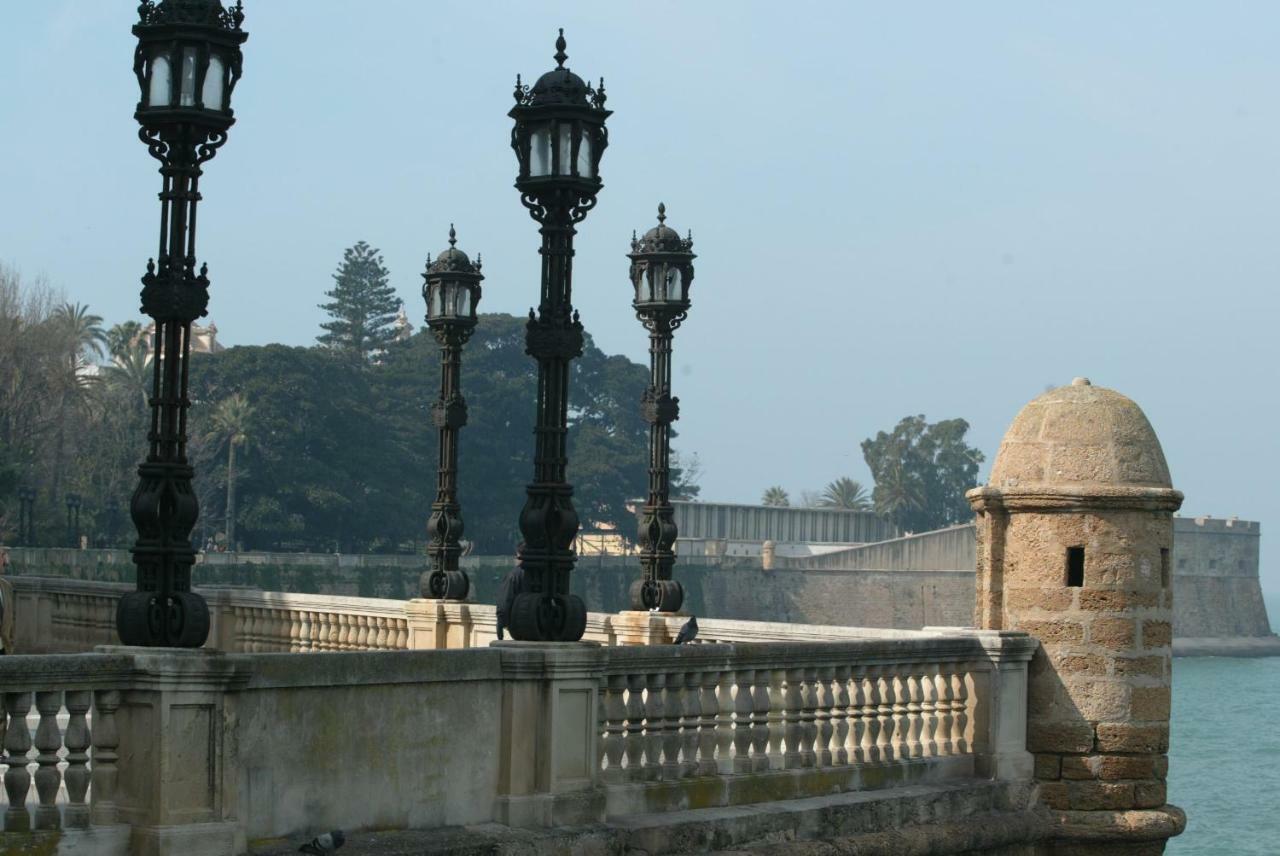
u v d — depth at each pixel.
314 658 15.98
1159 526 23.77
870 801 20.86
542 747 17.81
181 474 15.15
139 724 14.79
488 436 189.88
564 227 18.58
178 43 15.18
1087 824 23.12
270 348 166.88
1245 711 155.88
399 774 16.86
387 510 173.62
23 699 14.27
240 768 15.45
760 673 20.31
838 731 21.31
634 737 19.02
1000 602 24.02
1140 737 23.36
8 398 130.25
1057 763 23.36
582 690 18.08
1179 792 96.06
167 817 14.66
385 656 16.64
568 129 18.48
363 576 159.38
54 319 136.38
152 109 15.15
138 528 15.16
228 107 15.41
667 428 33.84
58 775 14.52
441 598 34.62
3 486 121.19
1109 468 23.47
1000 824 22.31
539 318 18.53
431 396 186.62
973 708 23.12
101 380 150.50
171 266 15.15
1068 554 23.53
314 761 16.11
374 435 174.88
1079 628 23.36
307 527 170.00
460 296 34.56
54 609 40.75
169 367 15.17
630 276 33.94
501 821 17.61
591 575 190.12
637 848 18.20
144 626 14.95
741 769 19.97
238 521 161.88
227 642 38.94
